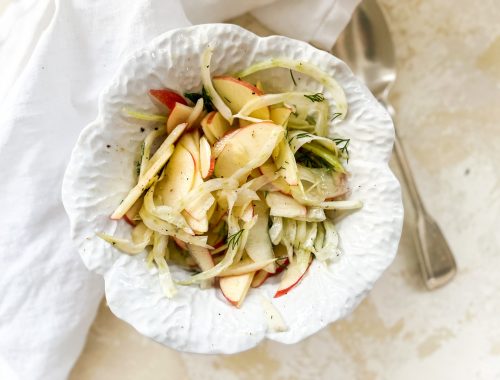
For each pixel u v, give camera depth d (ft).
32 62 1.38
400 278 1.66
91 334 1.62
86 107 1.44
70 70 1.41
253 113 1.22
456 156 1.65
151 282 1.19
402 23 1.60
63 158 1.44
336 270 1.24
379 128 1.22
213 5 1.44
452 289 1.67
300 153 1.28
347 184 1.27
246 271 1.24
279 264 1.29
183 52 1.15
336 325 1.66
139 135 1.19
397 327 1.67
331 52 1.54
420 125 1.64
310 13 1.47
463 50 1.62
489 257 1.67
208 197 1.17
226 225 1.25
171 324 1.18
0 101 1.46
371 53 1.56
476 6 1.60
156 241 1.22
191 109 1.20
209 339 1.19
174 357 1.64
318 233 1.28
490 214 1.67
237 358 1.65
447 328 1.67
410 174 1.60
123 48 1.39
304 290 1.24
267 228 1.26
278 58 1.20
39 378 1.51
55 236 1.45
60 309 1.48
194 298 1.22
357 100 1.22
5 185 1.41
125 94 1.14
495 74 1.63
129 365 1.63
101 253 1.16
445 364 1.68
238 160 1.18
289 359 1.65
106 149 1.16
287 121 1.24
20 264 1.44
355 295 1.22
